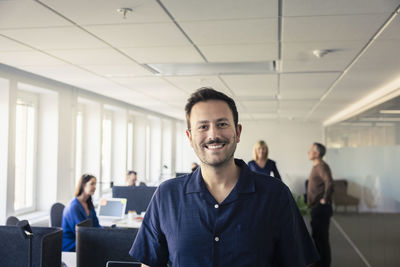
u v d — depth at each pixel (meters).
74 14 2.26
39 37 2.73
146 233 1.12
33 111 4.75
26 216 4.48
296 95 5.48
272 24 2.42
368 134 4.89
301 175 8.83
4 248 1.53
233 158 1.05
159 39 2.78
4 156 3.91
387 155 3.93
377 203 4.25
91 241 1.62
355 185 5.57
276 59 3.35
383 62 3.36
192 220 1.02
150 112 8.34
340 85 4.55
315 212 4.46
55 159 4.79
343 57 3.24
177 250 1.02
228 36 2.69
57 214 3.78
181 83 4.62
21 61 3.50
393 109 3.84
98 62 3.54
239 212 1.00
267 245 1.00
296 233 1.04
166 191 1.10
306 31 2.55
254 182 1.04
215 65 3.77
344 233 6.41
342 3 2.07
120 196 4.17
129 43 2.88
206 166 1.02
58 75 4.18
